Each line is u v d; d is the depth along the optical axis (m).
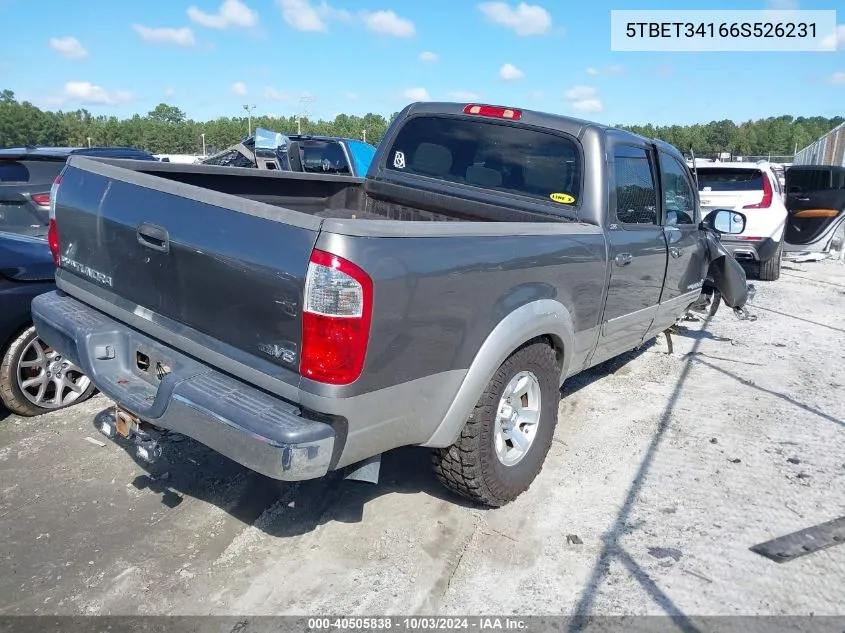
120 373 3.28
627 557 3.29
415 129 4.83
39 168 7.55
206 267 2.78
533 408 3.71
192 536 3.32
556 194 4.12
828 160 23.39
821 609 2.98
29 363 4.38
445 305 2.83
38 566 3.05
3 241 4.31
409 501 3.72
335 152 11.10
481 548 3.32
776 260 10.77
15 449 4.07
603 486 3.96
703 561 3.28
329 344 2.46
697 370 6.21
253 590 2.96
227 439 2.60
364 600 2.92
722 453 4.47
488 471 3.40
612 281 4.11
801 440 4.72
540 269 3.38
